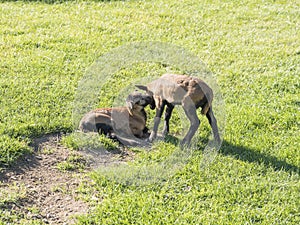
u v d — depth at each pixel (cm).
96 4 1479
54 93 970
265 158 784
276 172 754
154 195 704
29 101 935
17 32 1260
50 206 688
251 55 1173
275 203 695
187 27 1329
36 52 1152
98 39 1232
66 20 1350
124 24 1335
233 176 743
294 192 714
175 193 711
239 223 652
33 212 674
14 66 1078
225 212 671
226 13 1450
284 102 963
